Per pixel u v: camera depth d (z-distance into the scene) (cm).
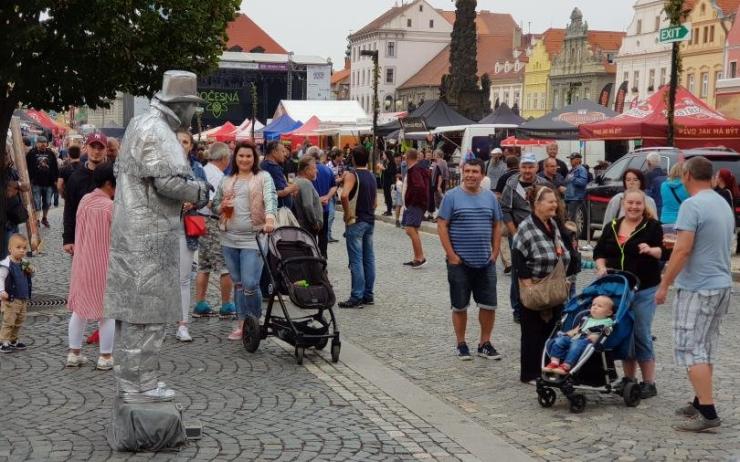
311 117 4275
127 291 625
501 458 636
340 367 911
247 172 995
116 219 631
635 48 8581
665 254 802
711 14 7312
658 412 767
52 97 1205
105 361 865
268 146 1316
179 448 638
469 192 948
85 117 7575
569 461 639
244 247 990
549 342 790
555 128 2856
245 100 7394
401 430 698
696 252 704
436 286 1491
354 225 1273
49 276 1483
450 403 796
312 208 1286
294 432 685
